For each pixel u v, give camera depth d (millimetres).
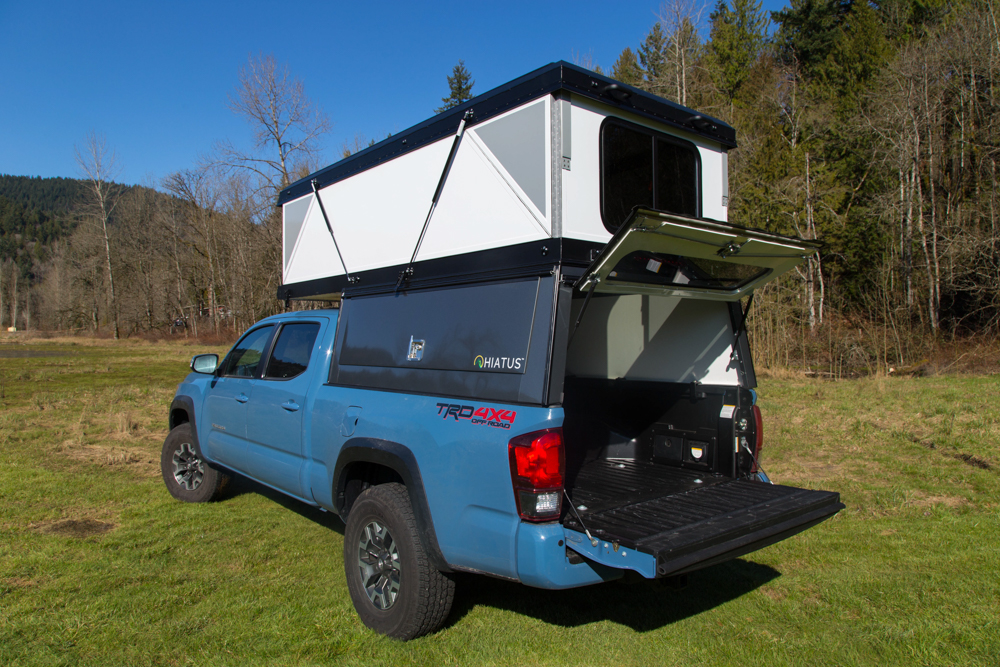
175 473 5793
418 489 3053
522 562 2660
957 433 7836
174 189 42406
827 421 9141
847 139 24656
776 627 3352
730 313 3875
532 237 2980
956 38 20422
